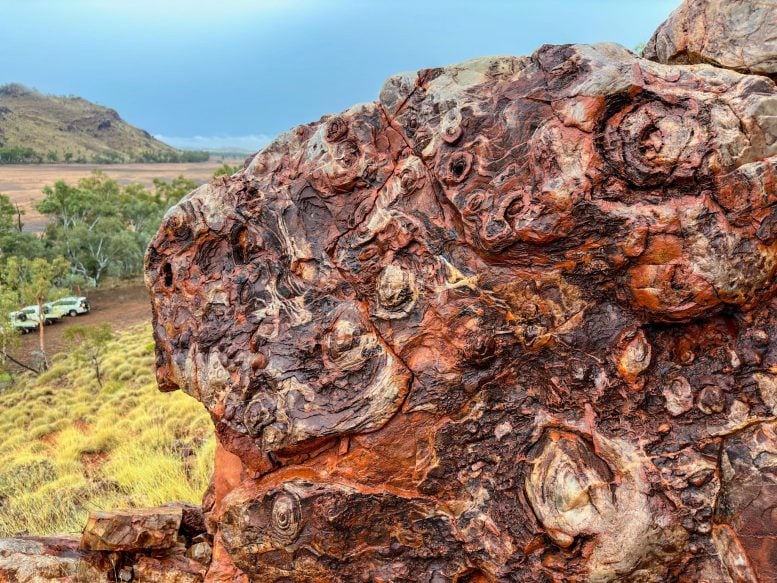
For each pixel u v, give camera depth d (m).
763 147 2.14
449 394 2.62
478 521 2.52
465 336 2.58
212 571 3.24
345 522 2.66
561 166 2.27
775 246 2.18
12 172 124.69
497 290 2.53
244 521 2.82
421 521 2.63
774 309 2.30
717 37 2.69
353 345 2.72
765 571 2.18
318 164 2.95
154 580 3.49
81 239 39.84
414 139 2.74
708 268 2.15
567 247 2.34
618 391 2.41
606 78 2.22
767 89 2.20
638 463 2.29
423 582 2.64
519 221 2.34
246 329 3.02
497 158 2.49
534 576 2.40
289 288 2.98
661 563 2.26
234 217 3.16
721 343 2.35
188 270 3.28
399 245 2.71
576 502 2.27
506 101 2.54
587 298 2.44
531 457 2.47
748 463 2.22
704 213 2.15
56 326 27.95
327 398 2.75
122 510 3.85
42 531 5.62
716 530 2.24
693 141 2.14
